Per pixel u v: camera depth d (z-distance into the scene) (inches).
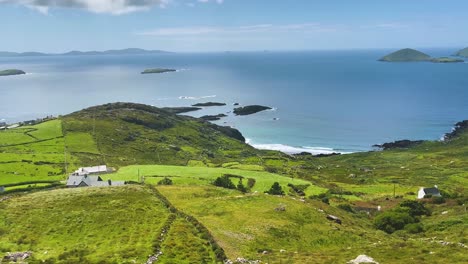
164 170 6112.2
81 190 3356.3
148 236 2262.6
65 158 7322.8
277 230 2610.7
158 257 1932.8
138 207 2800.2
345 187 6446.9
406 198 5369.1
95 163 7258.9
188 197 3457.2
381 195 5772.6
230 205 3139.8
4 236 2332.7
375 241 2632.9
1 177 5861.2
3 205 2910.9
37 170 6378.0
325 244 2509.8
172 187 3887.8
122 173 5841.5
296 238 2536.9
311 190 5585.6
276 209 3063.5
